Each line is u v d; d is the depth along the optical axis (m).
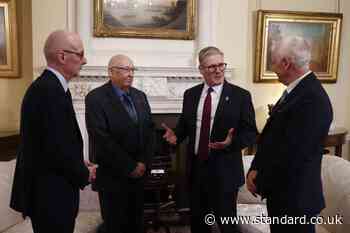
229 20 3.80
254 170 1.94
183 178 3.56
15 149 3.68
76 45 1.77
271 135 1.81
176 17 3.77
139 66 3.58
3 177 2.50
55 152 1.66
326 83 4.61
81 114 3.54
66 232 1.77
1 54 3.90
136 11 3.71
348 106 4.69
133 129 2.39
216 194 2.30
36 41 3.53
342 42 4.62
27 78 4.00
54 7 3.53
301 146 1.67
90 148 2.48
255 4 4.31
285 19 4.28
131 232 2.48
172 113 3.69
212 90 2.38
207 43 3.73
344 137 4.26
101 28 3.62
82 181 1.79
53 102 1.67
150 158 2.50
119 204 2.34
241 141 2.29
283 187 1.75
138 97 2.52
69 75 1.81
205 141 2.35
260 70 4.31
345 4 4.55
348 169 2.33
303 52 1.75
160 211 3.45
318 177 1.75
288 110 1.74
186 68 3.61
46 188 1.71
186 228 3.51
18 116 4.01
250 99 2.43
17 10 3.90
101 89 2.39
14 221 2.46
